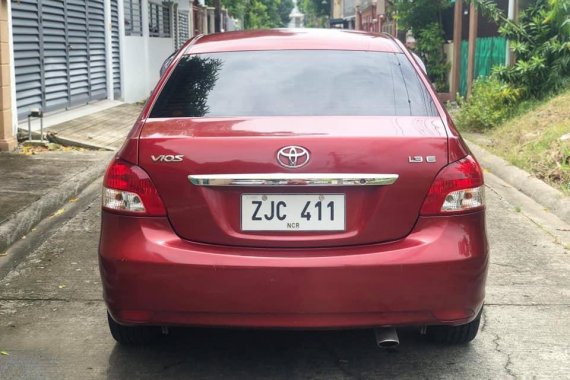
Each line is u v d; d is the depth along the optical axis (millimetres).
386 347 3428
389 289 2977
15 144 9180
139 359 3607
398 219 3037
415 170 3041
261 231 3029
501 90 11297
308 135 3059
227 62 3764
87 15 12883
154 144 3098
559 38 11062
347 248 3020
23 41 10016
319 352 3691
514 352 3686
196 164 3027
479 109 11359
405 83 3621
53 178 7555
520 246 5559
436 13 17688
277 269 2947
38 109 9594
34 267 5086
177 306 3010
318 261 2953
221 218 3033
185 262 2975
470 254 3045
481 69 15797
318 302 2967
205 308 3002
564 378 3408
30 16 10219
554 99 10484
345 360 3602
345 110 3416
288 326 3008
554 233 5934
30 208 6227
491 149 9398
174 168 3045
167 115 3436
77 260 5250
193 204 3035
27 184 7227
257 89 3559
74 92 12367
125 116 12625
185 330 3943
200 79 3654
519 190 7551
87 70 13000
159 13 19562
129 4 15930
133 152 3131
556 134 8625
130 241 3059
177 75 3701
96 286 4695
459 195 3084
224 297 2980
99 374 3445
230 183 3000
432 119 3357
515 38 11539
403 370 3486
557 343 3799
